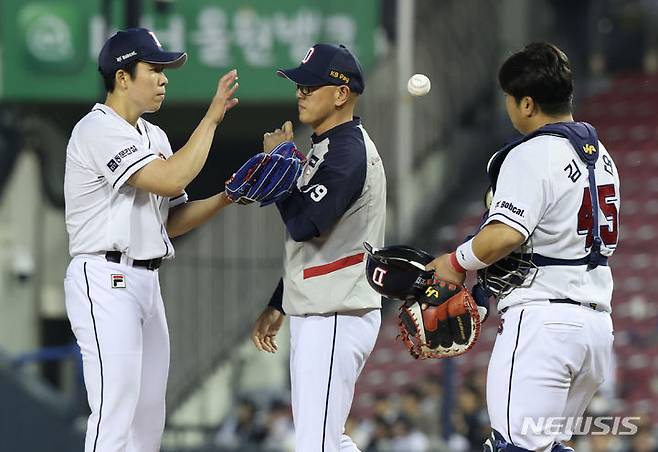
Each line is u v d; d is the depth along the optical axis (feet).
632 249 162.50
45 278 167.32
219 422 139.64
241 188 58.29
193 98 142.00
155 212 60.75
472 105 175.52
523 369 53.57
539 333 53.31
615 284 157.17
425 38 163.22
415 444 119.03
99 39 143.64
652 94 193.88
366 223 60.08
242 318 141.90
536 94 54.39
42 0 144.05
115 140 58.59
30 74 144.36
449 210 163.73
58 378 165.37
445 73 168.35
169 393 138.21
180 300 140.77
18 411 128.06
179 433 130.21
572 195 53.16
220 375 140.67
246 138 173.99
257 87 142.20
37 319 166.30
